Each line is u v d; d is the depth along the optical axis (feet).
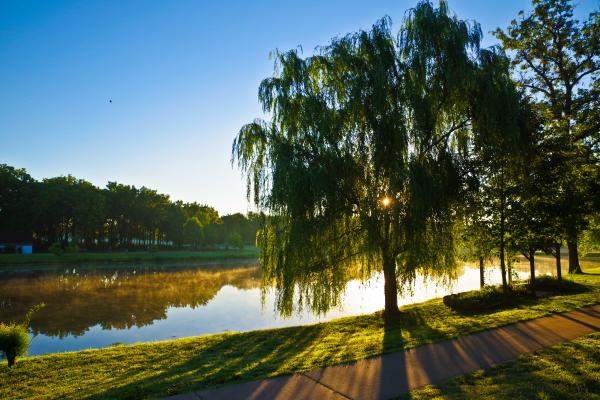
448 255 47.06
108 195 296.71
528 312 42.96
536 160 49.85
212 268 198.08
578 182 55.98
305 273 45.52
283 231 45.21
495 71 45.96
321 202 44.19
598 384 21.48
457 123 50.16
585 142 71.72
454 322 42.24
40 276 153.58
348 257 47.83
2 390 26.86
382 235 44.83
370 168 45.16
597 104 77.25
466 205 49.83
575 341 30.04
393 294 51.37
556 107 87.66
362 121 45.78
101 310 87.51
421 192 41.34
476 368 25.43
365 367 26.76
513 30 93.20
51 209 249.55
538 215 54.95
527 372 24.00
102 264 209.77
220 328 68.74
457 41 44.32
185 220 339.16
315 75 49.78
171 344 39.83
